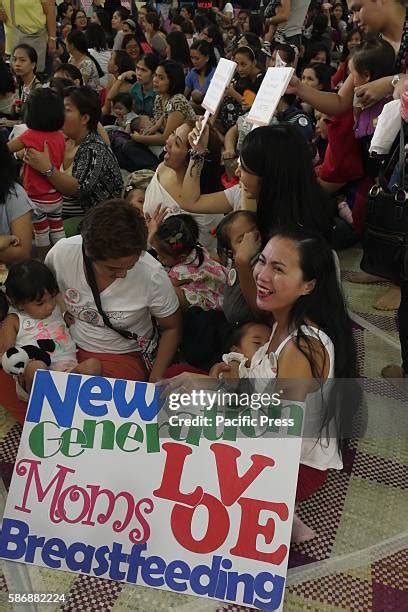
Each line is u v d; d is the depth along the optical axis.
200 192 2.85
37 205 3.27
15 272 2.02
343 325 1.73
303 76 4.43
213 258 2.62
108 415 1.74
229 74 2.69
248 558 1.60
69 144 3.62
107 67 6.71
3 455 2.11
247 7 11.51
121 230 1.76
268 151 2.03
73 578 1.65
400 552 1.78
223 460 1.67
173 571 1.62
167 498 1.66
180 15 8.91
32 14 5.85
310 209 2.06
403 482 2.03
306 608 1.61
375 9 2.88
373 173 3.26
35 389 1.77
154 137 4.85
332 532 1.84
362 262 2.44
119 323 2.12
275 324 1.85
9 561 1.68
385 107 2.24
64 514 1.69
